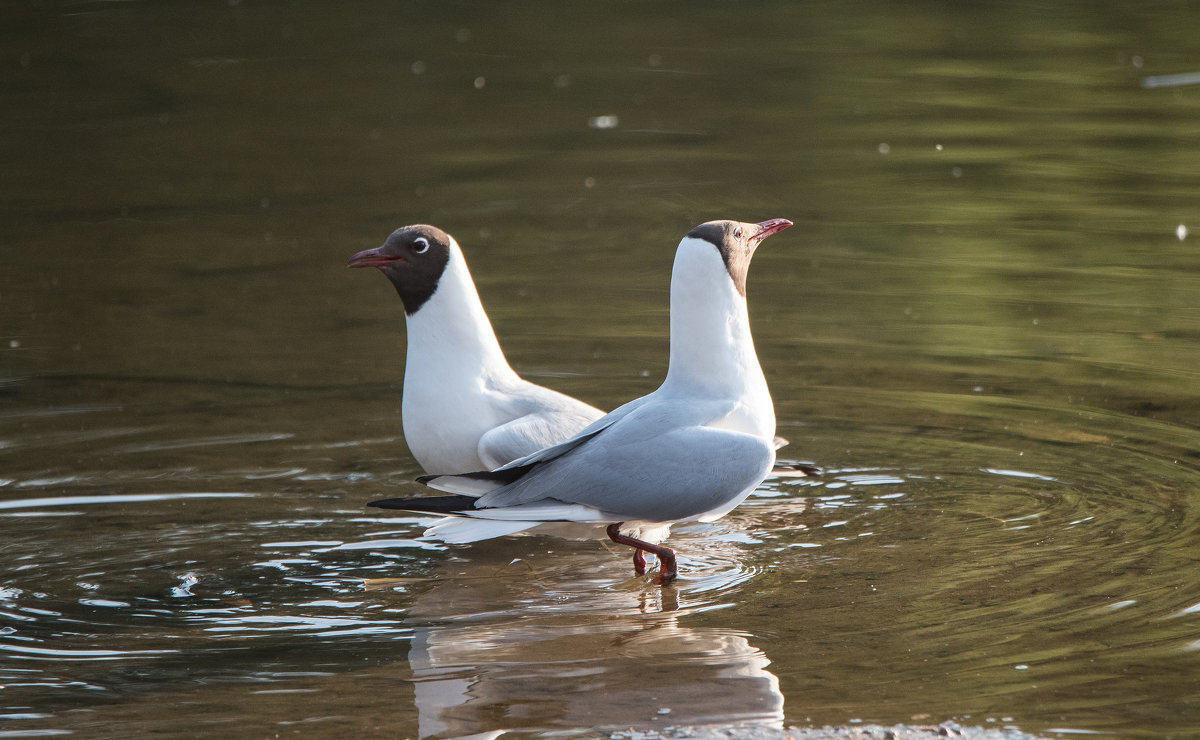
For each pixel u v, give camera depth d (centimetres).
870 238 1841
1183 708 709
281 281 1728
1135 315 1498
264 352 1465
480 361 1090
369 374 1393
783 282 1670
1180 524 973
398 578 949
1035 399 1262
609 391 1304
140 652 827
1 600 906
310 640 844
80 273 1767
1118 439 1155
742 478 930
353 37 3114
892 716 710
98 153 2353
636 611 877
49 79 2752
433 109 2598
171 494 1095
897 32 3061
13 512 1057
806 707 725
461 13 3319
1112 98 2536
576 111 2573
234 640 845
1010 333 1455
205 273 1761
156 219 2005
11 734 719
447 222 1959
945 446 1162
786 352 1418
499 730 713
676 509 929
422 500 924
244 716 737
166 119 2541
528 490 943
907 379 1329
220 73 2814
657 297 1623
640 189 2102
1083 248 1762
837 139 2348
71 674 796
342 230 1931
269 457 1173
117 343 1497
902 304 1570
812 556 958
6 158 2322
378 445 1202
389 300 1661
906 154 2248
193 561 976
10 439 1212
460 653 817
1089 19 3095
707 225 958
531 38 3114
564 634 842
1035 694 730
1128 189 2022
